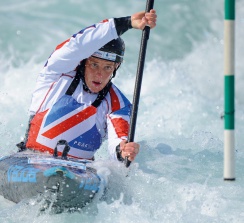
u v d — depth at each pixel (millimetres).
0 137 25453
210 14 47469
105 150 24109
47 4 47250
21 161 18625
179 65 39750
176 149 22750
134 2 47719
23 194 17547
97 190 18109
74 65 19703
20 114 29219
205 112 32281
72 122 19859
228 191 19172
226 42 16031
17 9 46594
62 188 16906
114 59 19734
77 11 46438
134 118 19000
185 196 18594
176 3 48531
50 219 17359
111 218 17375
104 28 19141
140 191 18844
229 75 16078
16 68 37062
